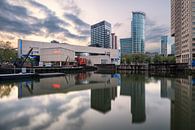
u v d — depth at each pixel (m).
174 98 28.50
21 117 18.00
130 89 39.28
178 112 19.92
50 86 44.66
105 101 26.33
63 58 122.50
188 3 119.19
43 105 23.42
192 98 28.30
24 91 36.34
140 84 48.59
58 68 93.50
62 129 14.80
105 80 60.81
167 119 17.42
